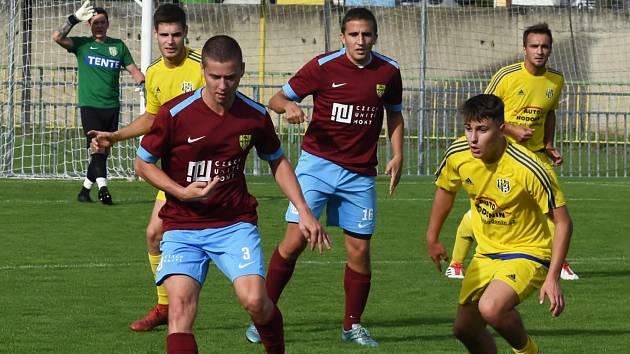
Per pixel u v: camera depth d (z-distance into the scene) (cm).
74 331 1445
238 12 4619
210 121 1128
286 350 1359
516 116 1872
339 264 2025
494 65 4659
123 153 3719
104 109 2772
